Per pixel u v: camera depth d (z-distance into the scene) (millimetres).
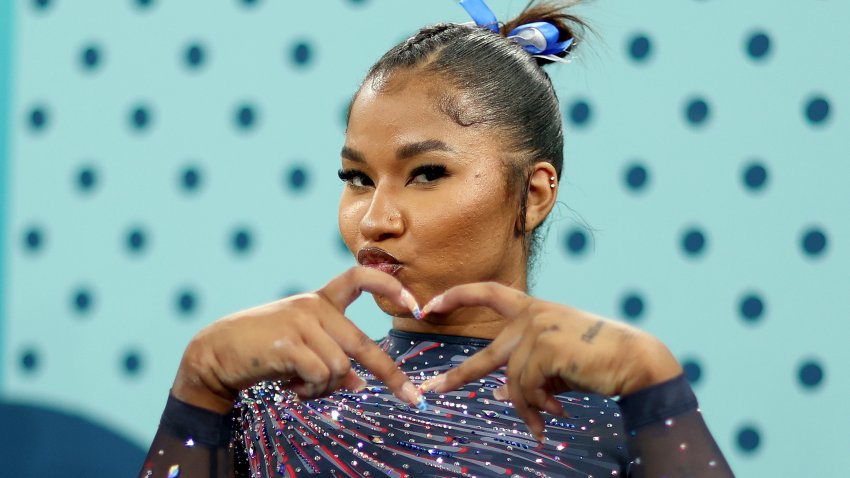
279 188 6945
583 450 3438
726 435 6230
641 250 6344
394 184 3488
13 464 7180
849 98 6188
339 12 6914
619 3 6402
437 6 6730
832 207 6180
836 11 6219
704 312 6281
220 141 7047
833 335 6152
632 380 2955
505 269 3654
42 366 7227
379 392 3615
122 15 7262
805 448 6168
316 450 3477
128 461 7070
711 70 6324
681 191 6324
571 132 6426
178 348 7039
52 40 7355
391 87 3553
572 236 6406
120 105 7219
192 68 7121
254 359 2959
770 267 6227
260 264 6941
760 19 6293
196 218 7059
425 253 3455
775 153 6242
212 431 3174
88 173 7250
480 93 3605
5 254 7324
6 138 7367
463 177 3486
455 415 3500
